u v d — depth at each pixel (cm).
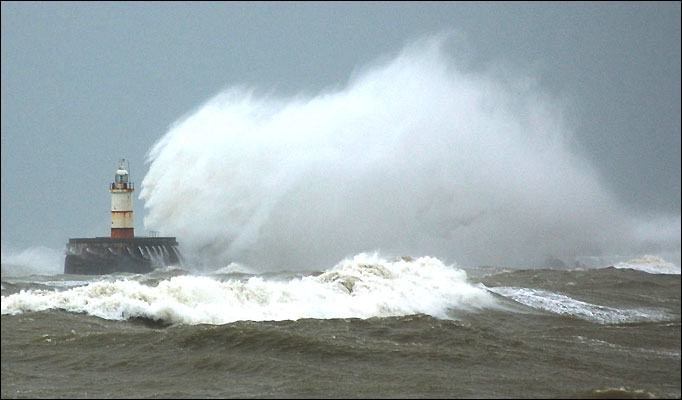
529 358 5075
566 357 5216
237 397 3984
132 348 4778
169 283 6066
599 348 5628
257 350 4806
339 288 6819
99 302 5672
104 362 4559
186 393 4050
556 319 6669
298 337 4994
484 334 5566
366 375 4434
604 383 4622
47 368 4434
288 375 4378
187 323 5597
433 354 4909
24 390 4056
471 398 4088
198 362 4562
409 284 7275
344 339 5138
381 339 5244
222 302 6047
